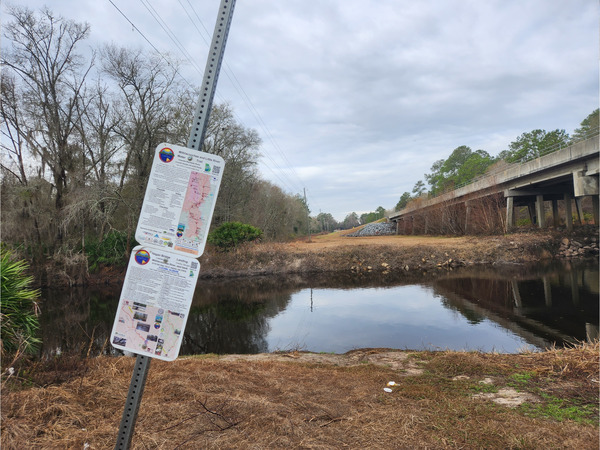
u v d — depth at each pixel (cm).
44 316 1395
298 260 2559
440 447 279
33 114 2141
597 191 2309
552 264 2322
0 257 606
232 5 181
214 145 3148
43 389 348
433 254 2609
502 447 279
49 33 2161
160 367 487
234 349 876
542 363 496
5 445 254
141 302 169
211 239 2594
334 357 653
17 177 2181
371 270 2500
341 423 321
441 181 8406
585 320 1047
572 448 274
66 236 2242
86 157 2470
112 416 318
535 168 2734
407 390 417
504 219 3494
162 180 173
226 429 296
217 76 179
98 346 883
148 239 171
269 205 4562
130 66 2303
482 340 878
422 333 954
